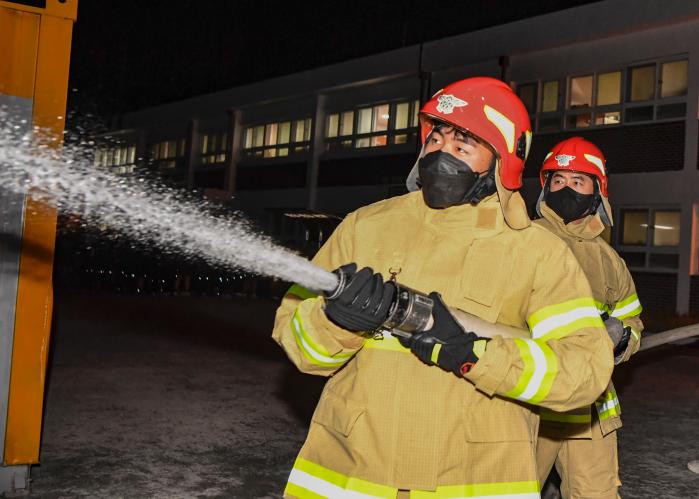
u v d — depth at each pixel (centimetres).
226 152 2678
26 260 398
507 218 198
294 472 201
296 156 2467
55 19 387
